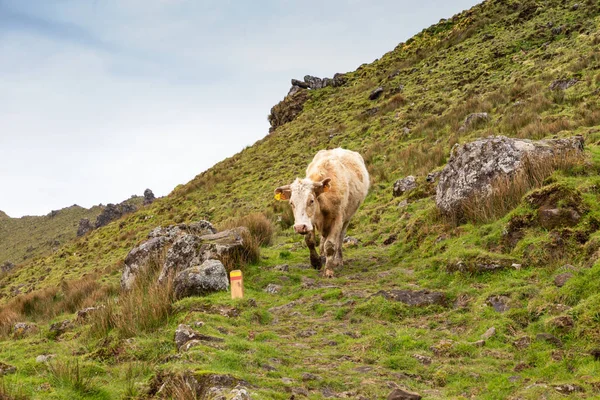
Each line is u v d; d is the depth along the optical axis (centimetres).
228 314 898
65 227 12250
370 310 882
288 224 1950
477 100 2536
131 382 643
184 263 1209
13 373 719
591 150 1184
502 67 3103
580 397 543
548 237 911
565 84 2214
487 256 937
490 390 598
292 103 4862
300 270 1202
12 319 1555
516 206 1072
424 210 1328
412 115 2862
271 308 971
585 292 734
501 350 695
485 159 1168
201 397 566
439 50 4297
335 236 1162
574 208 933
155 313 909
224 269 1065
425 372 669
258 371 641
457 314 828
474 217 1129
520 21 3938
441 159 1939
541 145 1156
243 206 2623
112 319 977
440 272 993
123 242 3005
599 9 3384
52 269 3108
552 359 632
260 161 3516
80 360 773
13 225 13725
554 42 3144
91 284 1730
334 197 1156
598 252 817
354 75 5053
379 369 669
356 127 3250
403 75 4044
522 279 859
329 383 621
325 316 905
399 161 2198
